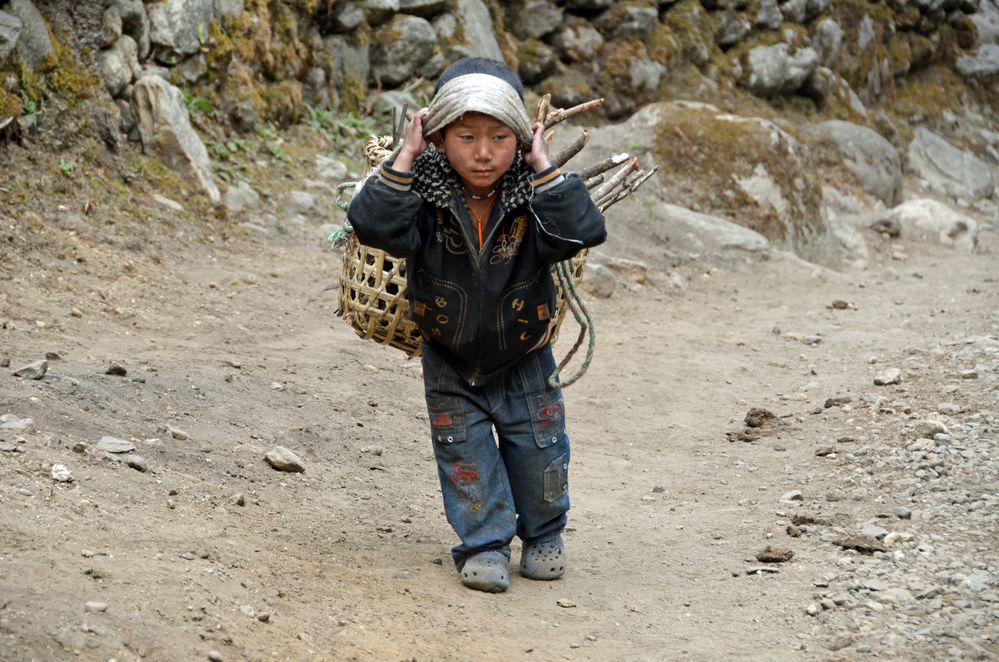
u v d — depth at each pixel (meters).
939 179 21.86
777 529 5.51
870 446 6.77
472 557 4.56
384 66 14.38
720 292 12.47
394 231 3.98
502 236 4.14
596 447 7.16
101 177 9.77
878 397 7.86
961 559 4.95
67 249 8.49
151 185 10.16
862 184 18.84
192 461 5.46
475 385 4.52
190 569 3.99
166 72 11.19
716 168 14.94
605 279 11.36
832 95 20.44
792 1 20.03
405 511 5.56
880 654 4.05
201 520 4.68
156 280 8.64
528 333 4.35
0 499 4.20
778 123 18.38
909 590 4.64
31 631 3.25
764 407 8.09
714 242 13.65
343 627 3.88
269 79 12.74
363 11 14.07
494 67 4.10
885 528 5.39
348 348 8.24
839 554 5.11
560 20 16.86
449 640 3.95
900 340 10.07
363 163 12.97
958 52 25.02
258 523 4.86
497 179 4.10
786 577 4.84
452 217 4.12
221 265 9.45
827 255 15.41
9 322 6.99
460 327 4.26
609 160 4.69
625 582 4.80
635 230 13.52
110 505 4.52
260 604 3.88
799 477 6.40
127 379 6.36
